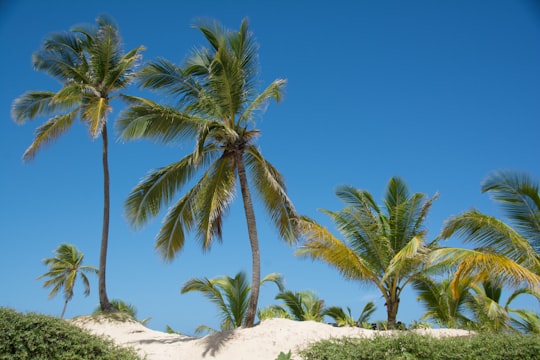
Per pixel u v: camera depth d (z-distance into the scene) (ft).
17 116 65.87
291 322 50.70
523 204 43.37
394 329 48.01
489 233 42.16
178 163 56.08
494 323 56.03
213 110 54.70
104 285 64.85
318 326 49.21
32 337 28.86
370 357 29.32
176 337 56.59
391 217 58.08
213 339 48.26
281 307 68.23
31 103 66.49
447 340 30.37
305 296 69.56
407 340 29.84
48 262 110.83
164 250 56.95
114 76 67.67
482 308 60.34
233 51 55.21
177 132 54.13
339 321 61.41
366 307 66.64
